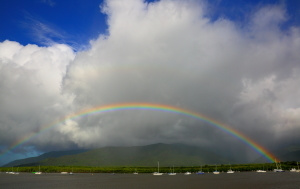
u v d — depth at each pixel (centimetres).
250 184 17612
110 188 16775
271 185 16612
